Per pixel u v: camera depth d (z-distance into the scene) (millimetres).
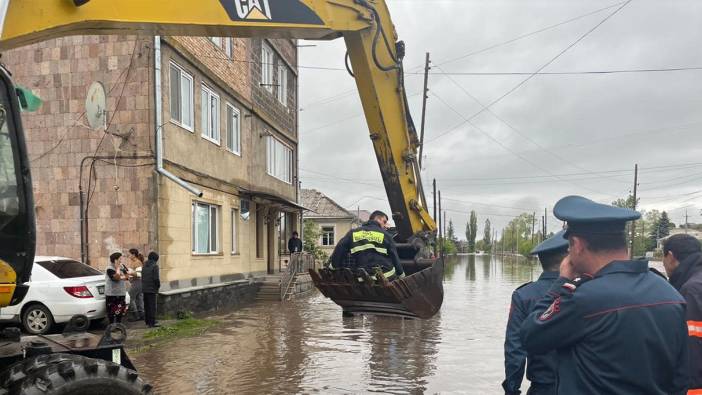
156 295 11477
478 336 10914
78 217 12758
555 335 2385
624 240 2473
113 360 4059
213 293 15250
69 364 3373
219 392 6770
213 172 15969
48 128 13000
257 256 21219
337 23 6055
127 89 12688
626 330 2215
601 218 2406
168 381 7277
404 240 7699
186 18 4676
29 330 10359
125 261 12531
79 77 12898
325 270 6562
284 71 23859
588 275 2465
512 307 3359
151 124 12594
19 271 3475
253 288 18516
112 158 12672
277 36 5734
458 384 7156
